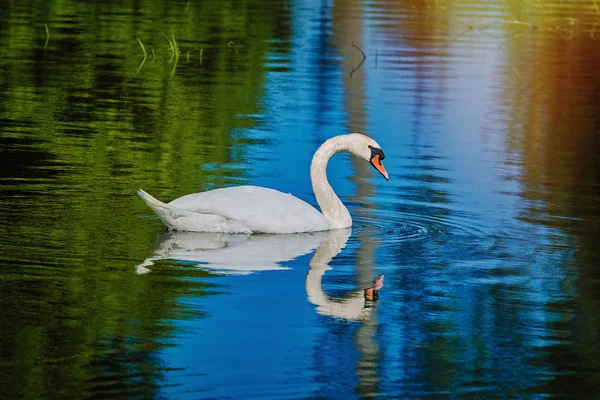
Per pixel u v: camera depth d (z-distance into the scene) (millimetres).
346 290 10898
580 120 21641
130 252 11875
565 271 11820
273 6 37562
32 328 9414
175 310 10047
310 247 12484
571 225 13883
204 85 24016
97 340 9203
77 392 8156
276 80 24922
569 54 29797
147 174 15836
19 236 12227
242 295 10578
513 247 12781
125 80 24234
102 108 21062
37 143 17672
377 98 23141
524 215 14352
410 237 13141
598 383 8766
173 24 32719
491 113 22047
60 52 27422
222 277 11117
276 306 10305
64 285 10594
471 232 13445
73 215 13328
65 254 11625
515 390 8570
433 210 14531
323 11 36719
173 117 20484
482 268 11859
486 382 8703
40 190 14484
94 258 11555
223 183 15523
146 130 19188
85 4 36156
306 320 9938
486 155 18250
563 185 16250
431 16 36438
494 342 9594
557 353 9383
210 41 30078
